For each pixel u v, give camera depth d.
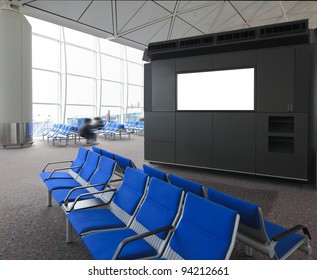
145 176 2.80
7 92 10.29
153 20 10.69
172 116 7.22
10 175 6.27
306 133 5.53
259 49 6.04
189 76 6.88
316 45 5.44
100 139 14.77
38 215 3.87
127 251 2.09
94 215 2.84
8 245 2.99
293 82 5.58
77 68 15.46
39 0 8.36
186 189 2.67
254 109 6.05
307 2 11.12
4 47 10.05
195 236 1.96
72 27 10.27
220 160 6.55
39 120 15.04
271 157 5.92
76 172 4.49
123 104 18.78
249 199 4.75
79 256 2.77
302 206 4.35
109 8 9.26
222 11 11.13
